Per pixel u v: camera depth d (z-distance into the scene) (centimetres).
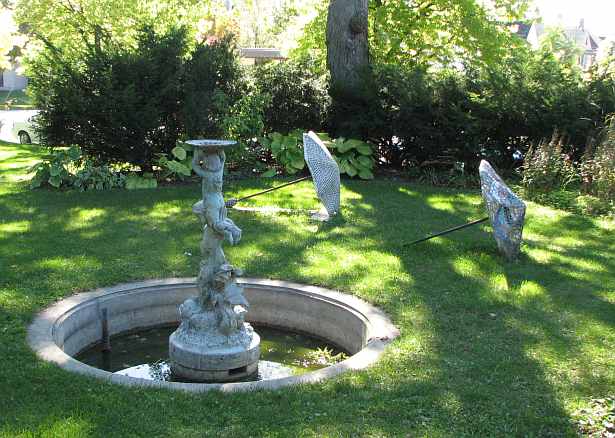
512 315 740
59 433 476
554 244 1030
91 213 1126
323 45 2116
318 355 736
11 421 490
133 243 960
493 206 924
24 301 723
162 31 2102
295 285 810
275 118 1622
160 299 794
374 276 845
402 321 711
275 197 1287
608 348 662
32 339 634
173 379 654
